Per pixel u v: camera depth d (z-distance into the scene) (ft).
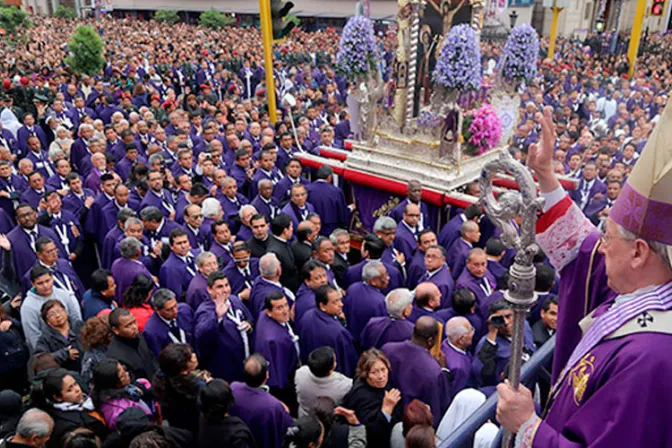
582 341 6.41
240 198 33.91
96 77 75.00
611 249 5.98
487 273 23.07
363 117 34.45
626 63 76.13
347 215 35.24
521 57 33.37
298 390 17.72
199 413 16.22
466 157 32.96
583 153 37.91
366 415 15.69
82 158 42.39
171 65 85.51
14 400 16.80
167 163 39.42
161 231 28.50
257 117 50.65
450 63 28.63
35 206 33.09
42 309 20.35
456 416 14.76
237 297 21.90
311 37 128.47
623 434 5.21
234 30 147.54
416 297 20.76
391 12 148.05
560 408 6.29
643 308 5.66
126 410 15.17
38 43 110.32
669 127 5.42
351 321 22.13
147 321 20.72
